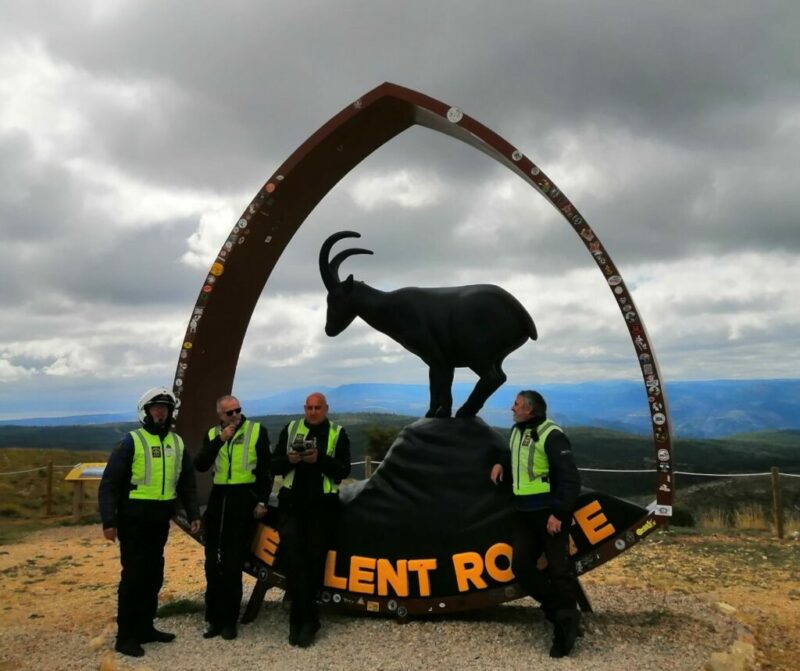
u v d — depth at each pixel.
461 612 5.35
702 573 7.98
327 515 5.03
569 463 4.41
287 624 5.21
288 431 5.11
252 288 6.26
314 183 6.07
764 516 11.85
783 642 5.26
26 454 20.34
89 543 11.12
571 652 4.42
